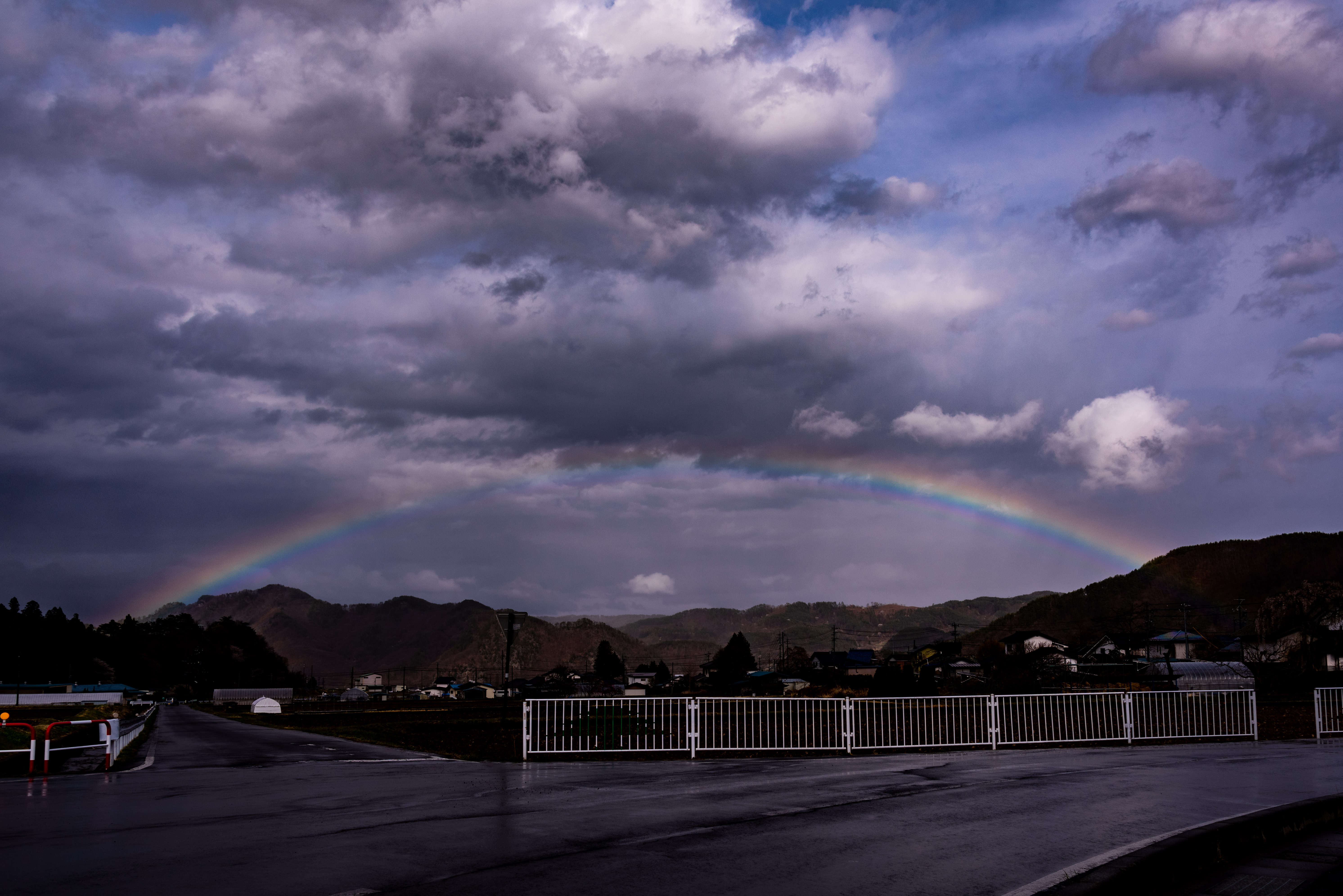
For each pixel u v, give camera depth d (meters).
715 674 140.88
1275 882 7.74
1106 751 19.62
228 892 6.77
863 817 10.31
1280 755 18.39
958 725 21.03
